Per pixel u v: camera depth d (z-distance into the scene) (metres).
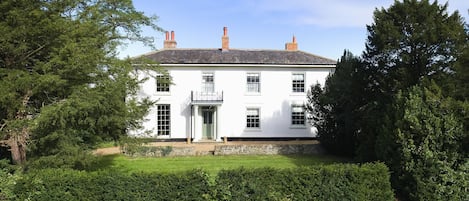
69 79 11.13
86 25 11.30
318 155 23.47
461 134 11.11
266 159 21.88
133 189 9.33
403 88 15.38
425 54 15.86
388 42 16.67
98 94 10.95
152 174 9.59
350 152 21.95
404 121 11.81
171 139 28.77
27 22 10.20
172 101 28.78
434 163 11.00
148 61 18.83
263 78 29.45
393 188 11.98
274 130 29.47
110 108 11.56
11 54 10.80
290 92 29.53
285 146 24.14
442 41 15.69
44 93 11.40
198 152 23.67
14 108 10.29
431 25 15.78
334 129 21.44
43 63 10.80
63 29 10.78
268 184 9.87
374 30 17.28
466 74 11.98
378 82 17.53
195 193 9.41
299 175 10.09
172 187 9.43
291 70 29.53
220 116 29.05
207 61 28.97
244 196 9.53
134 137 13.58
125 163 20.36
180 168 18.81
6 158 11.91
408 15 16.22
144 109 13.56
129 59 16.03
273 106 29.50
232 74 29.23
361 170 10.46
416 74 15.97
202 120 29.58
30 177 9.30
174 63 28.25
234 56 30.05
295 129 29.55
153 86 28.59
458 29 15.43
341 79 20.06
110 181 9.34
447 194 10.80
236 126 29.33
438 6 16.16
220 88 29.09
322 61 29.75
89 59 10.55
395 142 11.99
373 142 15.65
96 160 12.85
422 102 11.89
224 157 22.75
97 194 9.26
